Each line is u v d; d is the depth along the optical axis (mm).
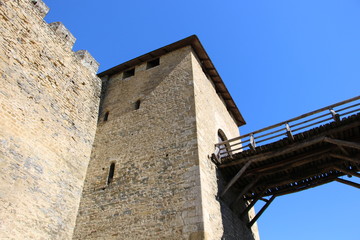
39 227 8750
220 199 10336
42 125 10141
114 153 11656
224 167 11164
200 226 8211
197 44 14023
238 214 11781
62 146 10773
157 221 8898
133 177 10438
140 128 11977
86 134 12367
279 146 10172
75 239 9734
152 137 11328
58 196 9836
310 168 11141
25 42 10492
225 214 10289
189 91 12109
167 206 9094
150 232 8773
